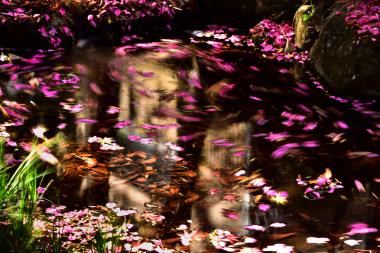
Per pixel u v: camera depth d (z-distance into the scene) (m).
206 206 4.68
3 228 3.64
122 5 9.05
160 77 7.46
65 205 4.54
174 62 8.02
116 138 5.73
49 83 7.04
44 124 5.94
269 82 7.45
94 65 7.74
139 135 5.84
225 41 9.16
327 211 4.69
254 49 8.80
